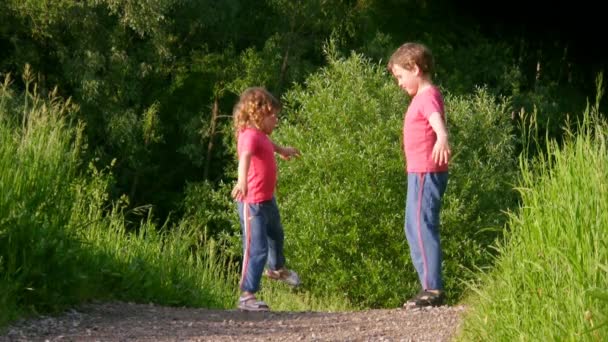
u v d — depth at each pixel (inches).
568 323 195.8
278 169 796.0
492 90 1190.9
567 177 225.1
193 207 1069.1
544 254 219.1
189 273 447.5
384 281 753.0
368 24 1229.1
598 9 1245.7
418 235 331.3
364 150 770.8
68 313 312.0
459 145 819.4
